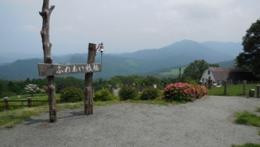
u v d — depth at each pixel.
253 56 56.38
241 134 9.64
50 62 10.23
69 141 8.12
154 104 15.54
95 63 12.11
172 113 12.89
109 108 13.76
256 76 59.09
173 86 17.50
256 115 13.58
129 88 19.16
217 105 16.36
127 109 13.53
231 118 12.57
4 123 10.26
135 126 10.07
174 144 8.11
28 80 55.75
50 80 10.32
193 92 17.84
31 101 19.55
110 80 44.53
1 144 7.86
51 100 10.38
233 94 24.94
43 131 9.17
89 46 11.91
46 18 10.20
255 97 21.83
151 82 36.34
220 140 8.72
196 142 8.40
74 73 11.08
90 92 11.99
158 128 9.92
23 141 8.12
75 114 12.01
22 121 10.63
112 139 8.39
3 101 19.14
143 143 8.10
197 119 11.84
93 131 9.21
